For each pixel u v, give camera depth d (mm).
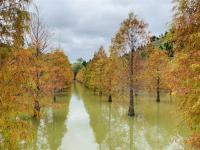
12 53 10625
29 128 11086
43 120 34281
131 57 37656
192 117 11656
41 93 31906
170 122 33125
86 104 52375
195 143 12398
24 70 11109
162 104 49094
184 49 12117
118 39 37812
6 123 10547
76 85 124250
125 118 36344
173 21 12125
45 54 34406
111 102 55438
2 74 10492
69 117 37344
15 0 10461
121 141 25625
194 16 11523
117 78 40938
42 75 33781
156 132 28531
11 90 10812
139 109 43312
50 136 26984
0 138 10703
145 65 42812
